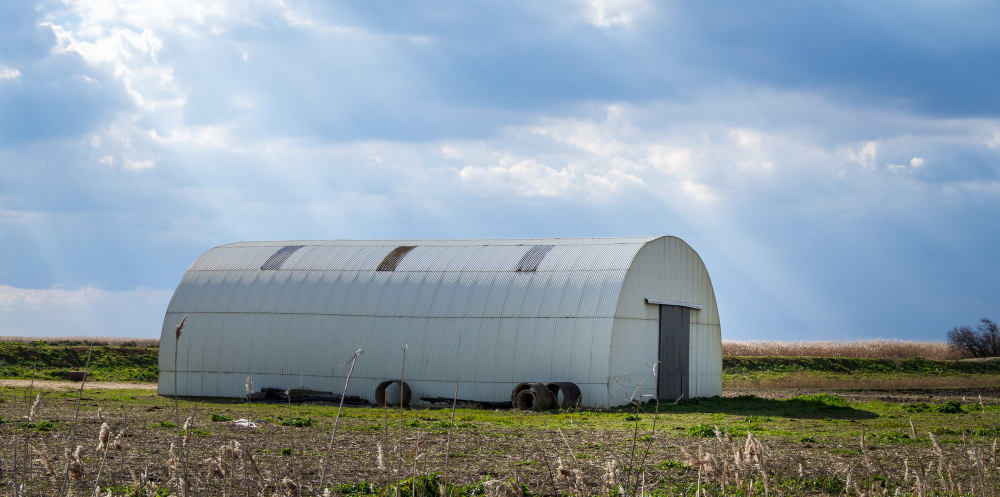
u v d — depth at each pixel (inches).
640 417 1166.3
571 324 1366.9
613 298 1366.9
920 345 3513.8
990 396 1760.6
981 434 956.6
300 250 1710.1
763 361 2596.0
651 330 1471.5
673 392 1529.3
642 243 1472.7
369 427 964.0
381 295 1518.2
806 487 595.5
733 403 1471.5
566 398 1288.1
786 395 1825.8
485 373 1391.5
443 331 1437.0
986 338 3058.6
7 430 846.5
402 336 1456.7
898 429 1027.3
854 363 2600.9
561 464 290.8
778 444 853.8
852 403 1478.8
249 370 1533.0
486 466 678.5
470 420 1101.7
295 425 979.3
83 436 813.9
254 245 1792.6
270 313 1558.8
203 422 1002.7
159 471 608.7
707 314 1697.8
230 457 332.2
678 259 1594.5
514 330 1398.9
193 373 1567.4
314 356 1497.3
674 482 613.9
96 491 300.4
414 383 1430.9
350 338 1485.0
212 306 1606.8
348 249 1683.1
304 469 638.5
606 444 827.4
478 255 1562.5
